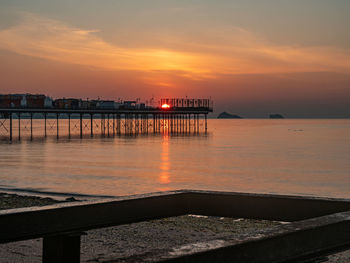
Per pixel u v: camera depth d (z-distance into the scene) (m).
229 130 162.62
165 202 4.68
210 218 12.80
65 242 3.66
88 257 8.24
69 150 64.25
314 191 29.39
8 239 3.67
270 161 50.06
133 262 2.19
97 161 48.34
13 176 34.31
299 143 84.56
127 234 10.36
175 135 116.94
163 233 10.63
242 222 12.32
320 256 2.91
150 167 42.97
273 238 2.63
